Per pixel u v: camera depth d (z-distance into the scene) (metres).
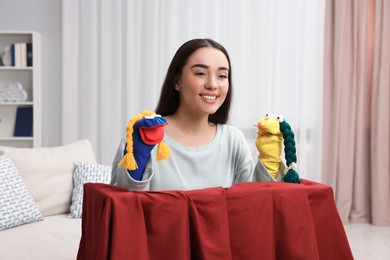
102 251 0.96
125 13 3.88
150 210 1.00
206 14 3.90
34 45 3.81
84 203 1.16
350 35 3.91
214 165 1.28
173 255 1.00
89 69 3.89
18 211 2.35
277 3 3.90
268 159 1.27
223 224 1.05
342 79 3.93
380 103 3.90
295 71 3.94
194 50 1.18
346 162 3.99
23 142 4.02
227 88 1.20
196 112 1.26
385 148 3.94
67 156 2.77
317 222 1.16
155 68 3.88
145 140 1.06
